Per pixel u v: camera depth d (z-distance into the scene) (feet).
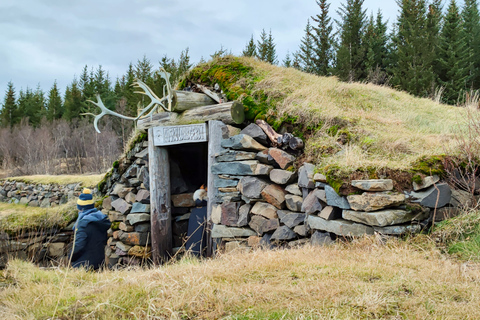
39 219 34.27
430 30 77.71
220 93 26.09
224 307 9.45
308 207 17.75
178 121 25.30
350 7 92.07
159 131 25.63
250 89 24.52
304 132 21.89
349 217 15.72
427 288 9.91
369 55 81.51
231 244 21.25
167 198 26.35
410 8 83.35
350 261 12.93
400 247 14.05
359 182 15.42
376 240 14.53
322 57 92.12
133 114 115.85
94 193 41.22
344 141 20.13
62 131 115.34
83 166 97.04
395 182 15.72
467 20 86.28
